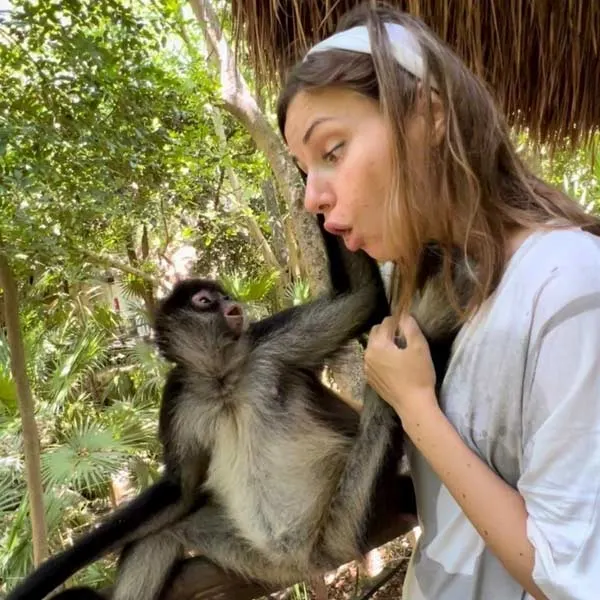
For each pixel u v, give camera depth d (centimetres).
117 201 182
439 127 50
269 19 104
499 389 48
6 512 229
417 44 50
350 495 88
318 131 52
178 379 109
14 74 159
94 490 258
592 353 43
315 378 103
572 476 42
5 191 151
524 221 49
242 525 99
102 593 106
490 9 98
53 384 283
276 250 496
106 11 161
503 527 46
